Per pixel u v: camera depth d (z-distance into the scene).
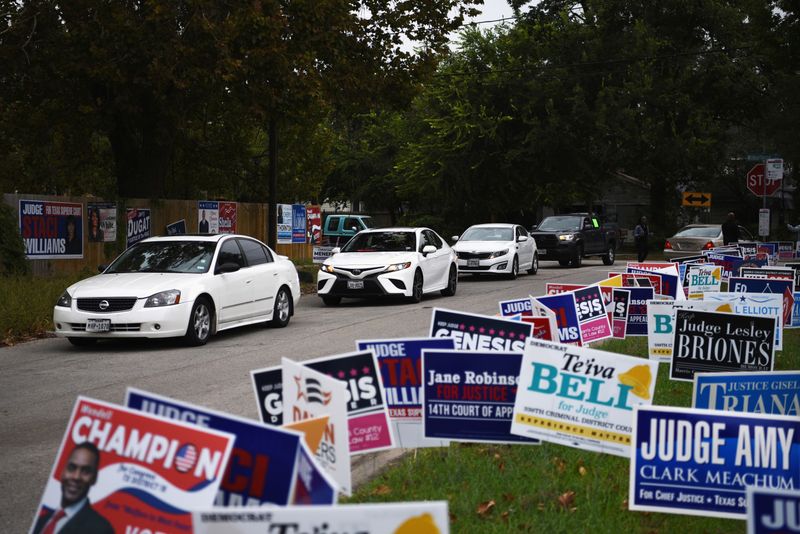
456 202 49.69
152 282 13.05
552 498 5.40
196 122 31.05
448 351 5.66
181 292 12.88
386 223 69.50
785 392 6.00
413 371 5.87
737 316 7.91
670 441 4.97
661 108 45.25
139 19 20.97
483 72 47.88
